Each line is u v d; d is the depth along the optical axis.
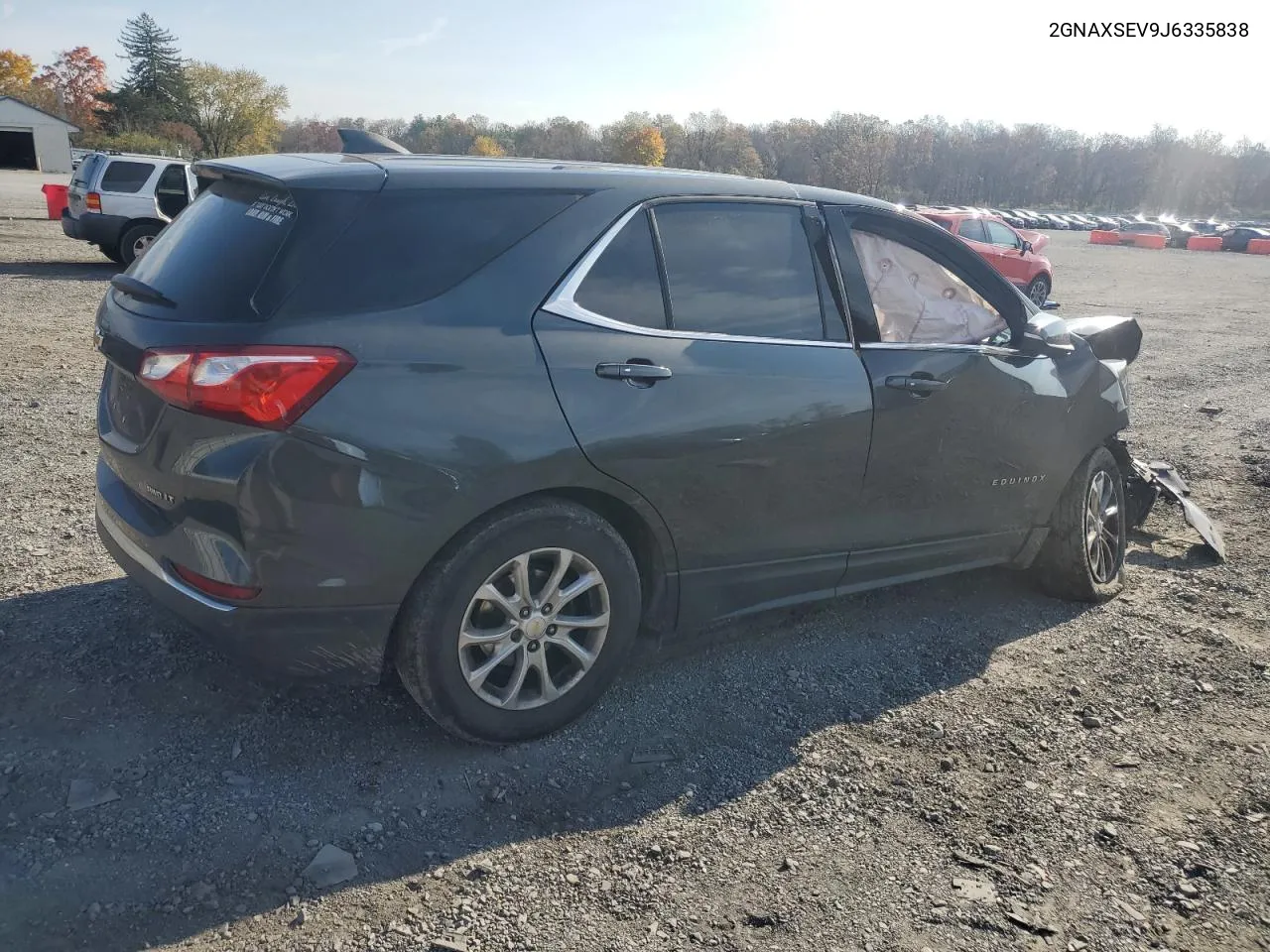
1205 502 6.19
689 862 2.65
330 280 2.72
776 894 2.54
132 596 3.94
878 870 2.65
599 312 3.09
